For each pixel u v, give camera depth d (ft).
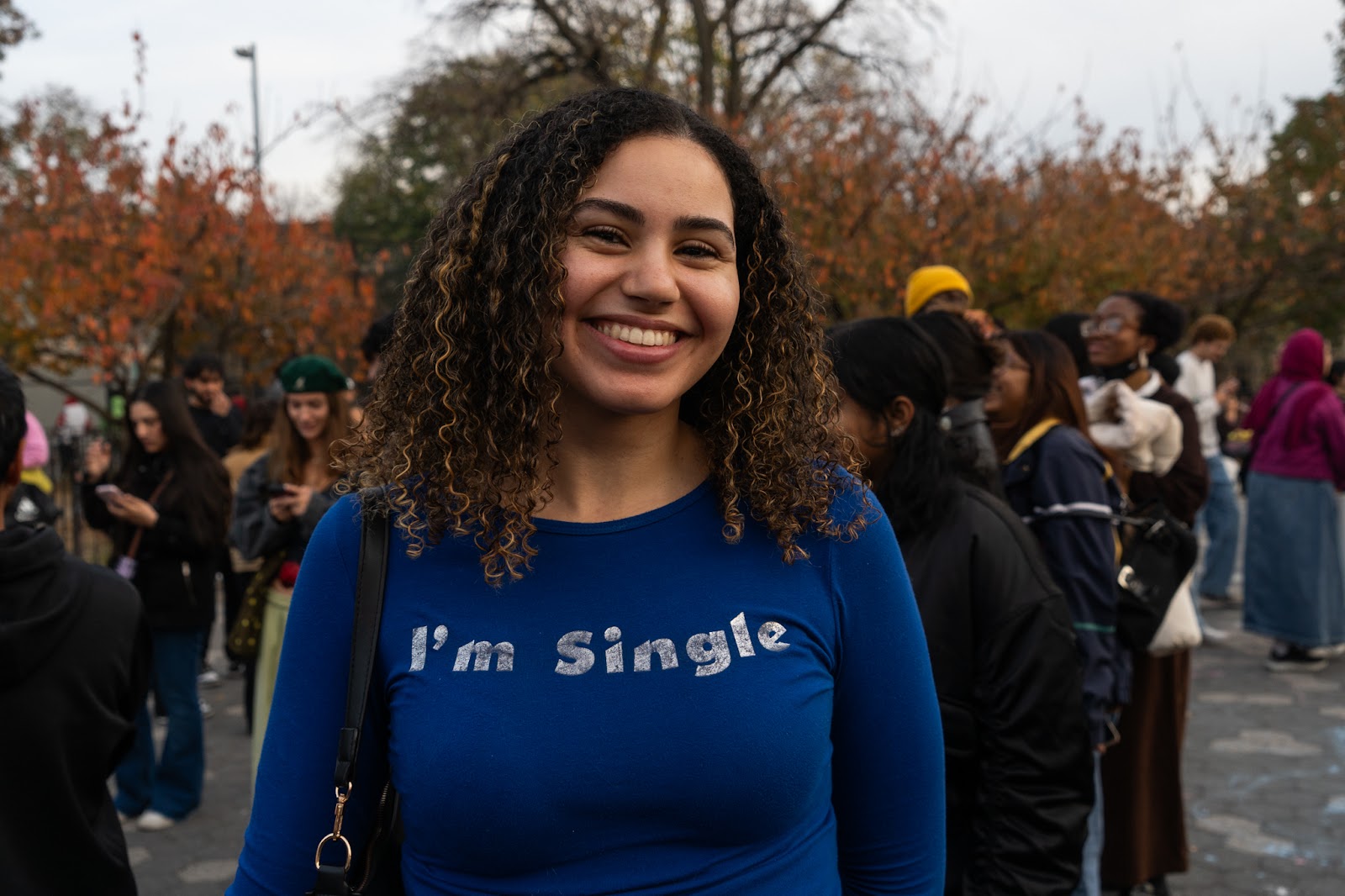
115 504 13.42
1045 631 5.86
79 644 6.02
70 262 33.58
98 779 6.14
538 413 3.74
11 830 5.75
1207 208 52.90
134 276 32.37
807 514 3.95
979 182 36.68
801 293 4.23
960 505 6.22
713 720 3.54
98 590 6.27
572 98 3.91
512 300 3.73
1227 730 16.89
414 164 77.92
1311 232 54.65
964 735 5.97
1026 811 5.72
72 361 35.17
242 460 18.01
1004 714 5.83
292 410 11.73
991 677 5.90
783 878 3.66
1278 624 19.95
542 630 3.64
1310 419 19.53
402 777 3.61
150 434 14.23
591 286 3.63
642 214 3.64
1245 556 20.66
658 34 49.49
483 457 3.80
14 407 6.24
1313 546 19.65
